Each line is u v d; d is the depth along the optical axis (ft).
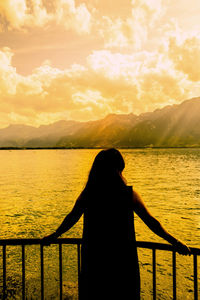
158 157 375.25
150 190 84.17
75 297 22.74
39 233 40.50
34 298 22.59
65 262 30.19
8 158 432.66
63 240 9.80
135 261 7.63
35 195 77.82
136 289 7.53
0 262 30.53
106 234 7.62
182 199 67.72
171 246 8.88
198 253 8.41
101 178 8.02
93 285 7.60
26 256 32.19
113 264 7.49
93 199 7.97
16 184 107.14
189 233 39.75
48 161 315.99
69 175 142.00
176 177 123.95
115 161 8.18
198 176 127.95
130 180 112.88
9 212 55.36
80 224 44.98
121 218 7.62
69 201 66.64
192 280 25.77
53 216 51.03
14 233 40.65
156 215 51.08
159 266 29.07
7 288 24.45
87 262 7.80
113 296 7.41
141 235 38.96
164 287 24.59
